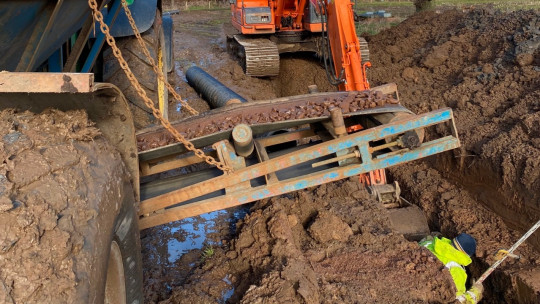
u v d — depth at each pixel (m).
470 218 5.71
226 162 3.45
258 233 4.13
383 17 16.16
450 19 10.83
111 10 4.22
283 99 4.55
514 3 16.48
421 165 7.10
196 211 3.48
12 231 1.67
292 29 10.94
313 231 4.30
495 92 7.10
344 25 5.90
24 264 1.65
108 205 2.15
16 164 1.87
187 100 8.37
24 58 2.57
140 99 5.33
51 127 2.20
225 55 12.33
